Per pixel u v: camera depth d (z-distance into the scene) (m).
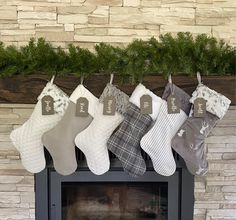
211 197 1.97
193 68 1.69
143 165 1.74
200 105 1.69
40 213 1.92
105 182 1.94
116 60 1.68
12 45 1.79
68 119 1.72
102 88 1.71
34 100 1.71
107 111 1.69
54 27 1.85
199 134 1.69
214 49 1.71
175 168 1.80
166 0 1.85
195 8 1.86
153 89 1.71
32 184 1.93
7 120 1.90
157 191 1.98
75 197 1.99
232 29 1.87
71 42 1.85
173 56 1.69
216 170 1.96
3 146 1.91
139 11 1.85
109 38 1.86
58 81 1.71
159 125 1.72
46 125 1.73
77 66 1.69
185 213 1.94
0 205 1.94
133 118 1.72
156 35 1.86
